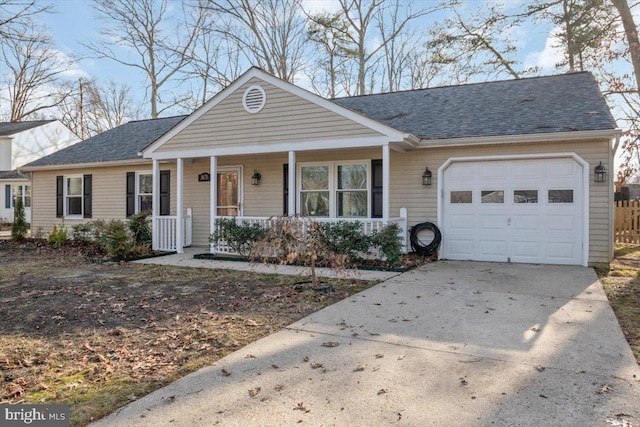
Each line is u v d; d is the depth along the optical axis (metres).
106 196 13.64
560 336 4.15
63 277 7.67
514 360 3.55
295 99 9.42
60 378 3.38
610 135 7.82
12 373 3.48
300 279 7.29
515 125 8.91
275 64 23.41
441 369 3.39
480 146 9.13
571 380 3.15
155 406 2.85
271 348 3.93
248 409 2.78
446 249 9.53
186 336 4.35
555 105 9.48
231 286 6.82
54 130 26.45
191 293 6.34
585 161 8.31
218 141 10.23
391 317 4.90
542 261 8.77
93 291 6.49
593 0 12.46
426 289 6.35
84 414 2.75
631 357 3.59
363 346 3.95
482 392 2.97
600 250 8.26
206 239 12.34
